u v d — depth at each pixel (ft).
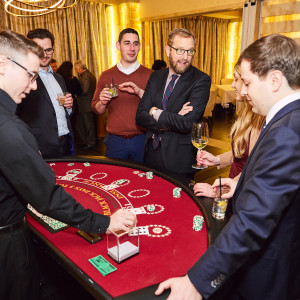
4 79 3.45
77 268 3.43
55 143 9.28
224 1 16.76
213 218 4.32
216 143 19.07
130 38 9.50
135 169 6.90
